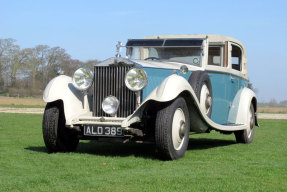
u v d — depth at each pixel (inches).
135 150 245.6
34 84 1786.4
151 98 195.8
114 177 160.1
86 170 174.4
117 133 204.7
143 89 211.0
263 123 572.4
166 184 149.2
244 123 295.1
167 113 197.3
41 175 163.6
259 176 166.6
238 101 299.6
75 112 217.0
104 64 219.3
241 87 312.7
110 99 213.5
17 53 1770.4
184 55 260.1
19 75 1761.8
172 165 188.4
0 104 1358.3
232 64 307.0
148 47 269.1
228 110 289.9
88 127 209.8
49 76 1728.6
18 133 349.1
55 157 208.1
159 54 266.2
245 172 173.8
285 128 471.8
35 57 1732.3
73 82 221.5
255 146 281.3
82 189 142.2
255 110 316.8
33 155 215.6
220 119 275.9
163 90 195.8
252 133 310.2
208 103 240.4
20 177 160.4
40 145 265.4
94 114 221.0
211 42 282.8
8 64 1772.9
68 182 152.5
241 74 312.0
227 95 283.9
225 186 147.7
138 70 204.4
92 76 220.1
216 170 177.5
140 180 155.3
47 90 219.6
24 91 1818.4
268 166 189.0
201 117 225.5
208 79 243.6
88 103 225.5
